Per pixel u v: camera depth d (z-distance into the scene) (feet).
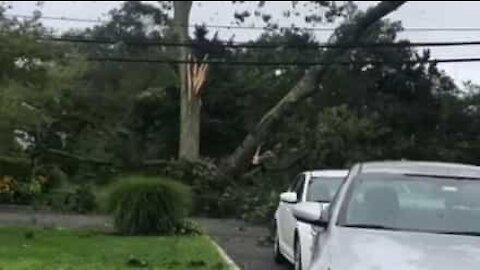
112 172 120.67
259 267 47.85
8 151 68.08
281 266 48.44
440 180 26.32
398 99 132.57
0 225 69.15
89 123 127.44
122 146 128.26
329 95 139.33
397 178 26.37
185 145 133.18
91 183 110.83
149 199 63.82
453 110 126.00
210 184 114.73
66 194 99.71
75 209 97.25
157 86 159.74
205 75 135.23
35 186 102.63
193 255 48.62
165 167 120.88
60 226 71.56
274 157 123.85
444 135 125.49
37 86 63.46
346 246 22.34
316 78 131.54
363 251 21.79
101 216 90.17
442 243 22.50
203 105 149.89
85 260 44.86
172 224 64.49
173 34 145.89
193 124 133.80
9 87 58.90
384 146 121.90
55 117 108.58
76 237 58.80
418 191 25.75
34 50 62.18
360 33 135.54
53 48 66.90
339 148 118.62
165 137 145.69
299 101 131.13
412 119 127.44
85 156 123.95
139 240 57.67
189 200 67.15
